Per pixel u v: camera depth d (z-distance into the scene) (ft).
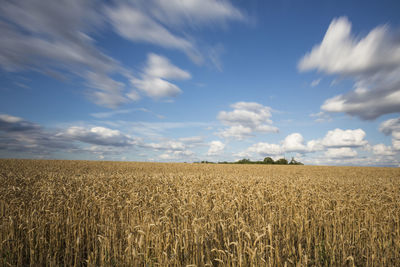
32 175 48.21
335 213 23.61
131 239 16.69
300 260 14.96
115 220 23.00
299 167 126.31
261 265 13.80
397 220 21.11
